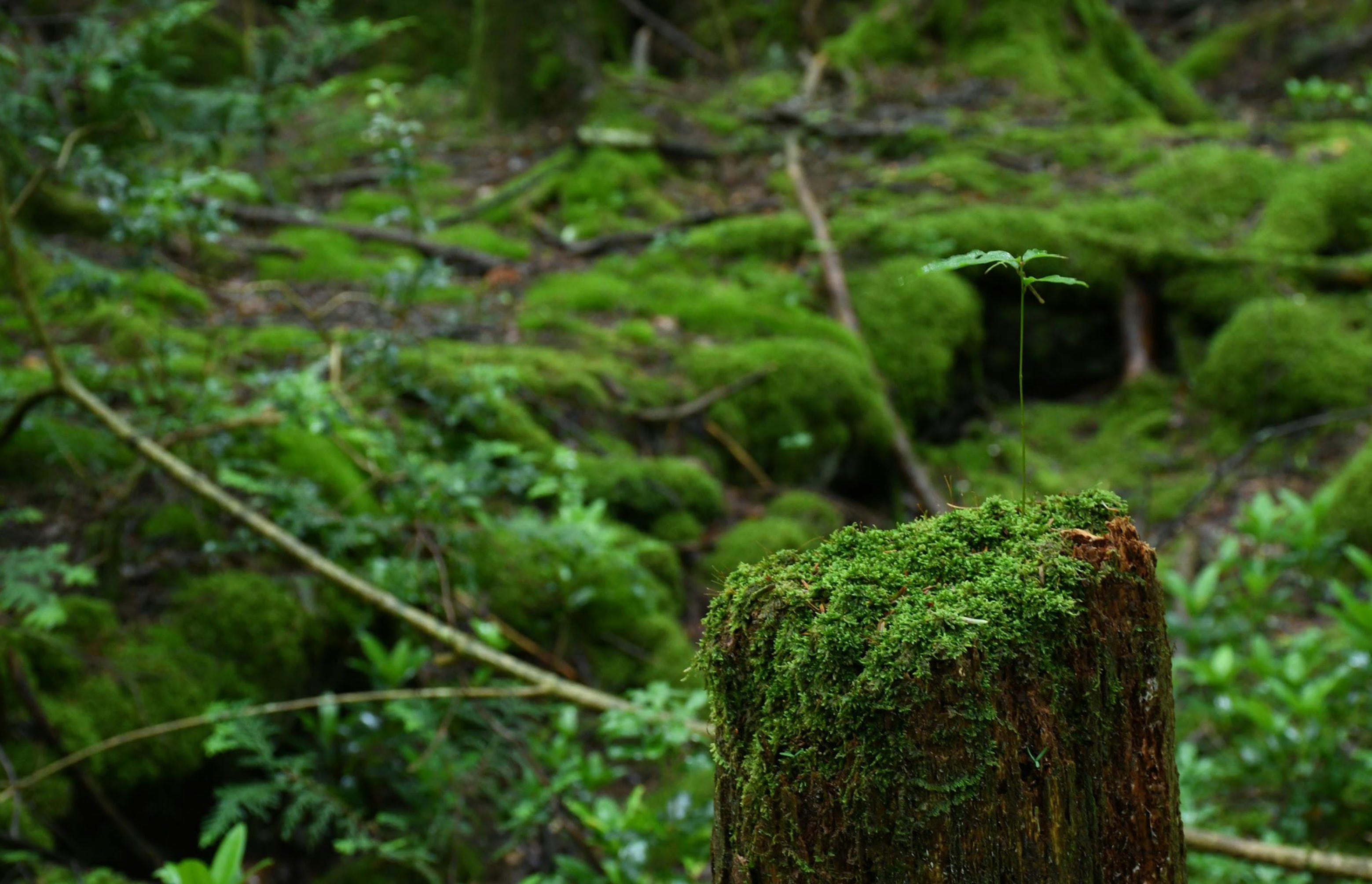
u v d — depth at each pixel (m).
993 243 6.86
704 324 6.11
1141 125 8.48
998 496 1.50
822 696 1.28
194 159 3.94
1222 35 11.02
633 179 7.62
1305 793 3.48
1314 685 3.43
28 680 3.02
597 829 2.95
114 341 4.56
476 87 8.83
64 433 3.84
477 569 3.97
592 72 8.61
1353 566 4.97
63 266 4.99
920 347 6.41
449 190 7.57
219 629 3.50
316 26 3.84
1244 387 6.36
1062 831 1.28
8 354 4.35
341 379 4.49
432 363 4.80
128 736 2.88
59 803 2.97
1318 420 5.83
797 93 9.14
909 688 1.24
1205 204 7.36
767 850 1.33
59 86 3.46
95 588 3.51
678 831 2.95
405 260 4.08
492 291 6.22
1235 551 4.29
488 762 3.13
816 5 10.16
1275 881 3.10
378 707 3.41
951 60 9.34
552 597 4.11
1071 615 1.28
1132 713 1.35
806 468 5.55
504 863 3.30
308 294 5.79
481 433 4.62
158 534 3.73
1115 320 6.91
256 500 3.75
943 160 7.91
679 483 4.98
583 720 3.84
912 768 1.24
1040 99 8.78
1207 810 3.32
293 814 2.78
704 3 10.42
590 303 6.14
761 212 7.44
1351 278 6.70
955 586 1.33
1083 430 6.59
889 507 5.85
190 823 3.37
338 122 8.01
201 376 4.36
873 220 7.09
